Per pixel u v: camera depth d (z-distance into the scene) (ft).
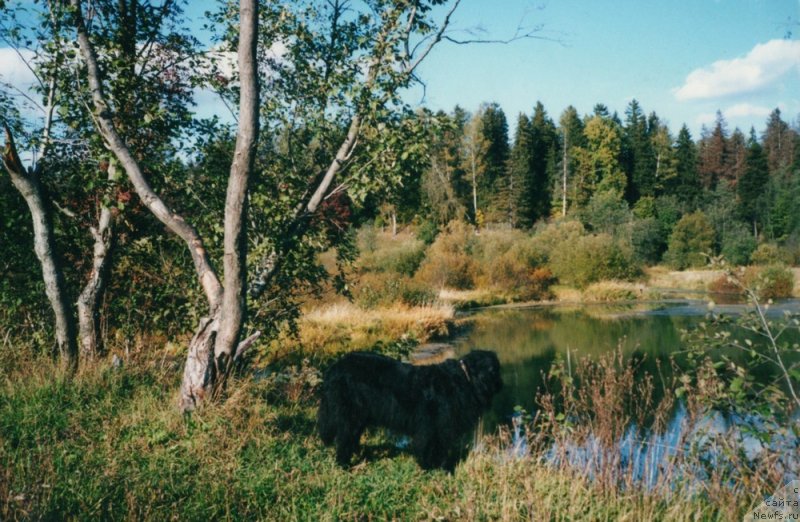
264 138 27.81
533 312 83.87
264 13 26.37
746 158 196.54
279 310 27.96
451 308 78.02
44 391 18.92
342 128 27.02
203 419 17.26
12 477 12.68
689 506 14.34
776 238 172.65
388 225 162.40
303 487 14.65
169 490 13.38
